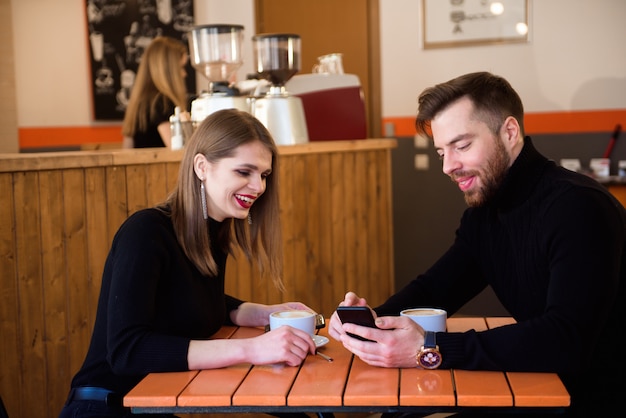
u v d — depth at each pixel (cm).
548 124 582
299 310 248
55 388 287
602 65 570
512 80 586
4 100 583
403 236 615
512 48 584
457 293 248
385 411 177
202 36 375
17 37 609
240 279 354
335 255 407
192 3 634
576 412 207
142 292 208
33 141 617
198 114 370
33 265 277
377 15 609
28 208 275
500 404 171
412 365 193
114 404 213
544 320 191
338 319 216
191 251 224
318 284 397
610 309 204
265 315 249
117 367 204
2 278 267
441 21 596
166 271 219
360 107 450
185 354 199
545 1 575
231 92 370
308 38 626
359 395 175
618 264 197
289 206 377
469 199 218
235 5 632
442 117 212
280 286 250
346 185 413
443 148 214
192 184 225
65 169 286
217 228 233
